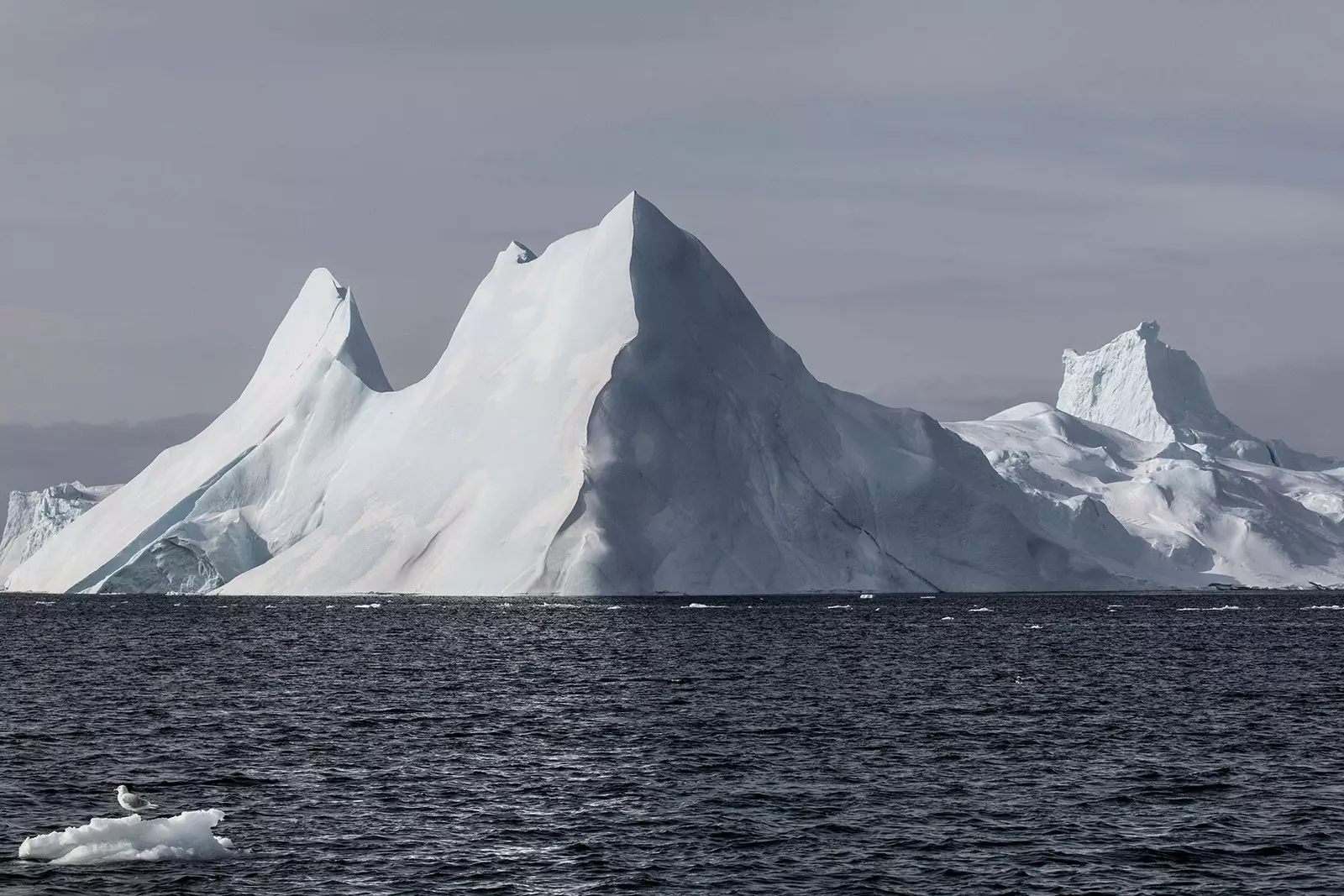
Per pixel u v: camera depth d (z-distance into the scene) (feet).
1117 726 476.95
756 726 475.72
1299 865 293.43
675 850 303.89
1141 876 285.84
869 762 403.75
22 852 292.81
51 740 441.27
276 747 429.38
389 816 333.21
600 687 597.93
